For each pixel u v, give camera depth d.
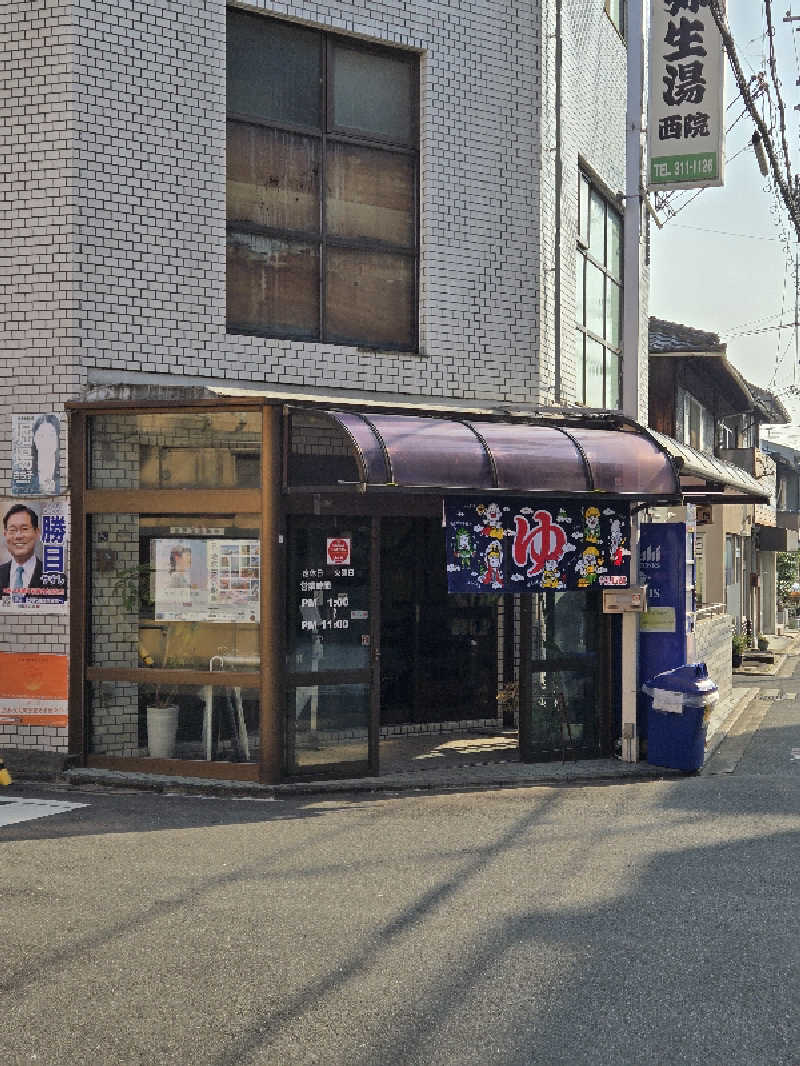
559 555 11.60
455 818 9.39
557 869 7.74
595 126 15.34
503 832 8.85
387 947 6.09
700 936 6.33
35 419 10.81
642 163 13.41
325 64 11.89
